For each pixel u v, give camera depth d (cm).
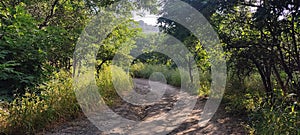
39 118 464
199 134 434
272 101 397
